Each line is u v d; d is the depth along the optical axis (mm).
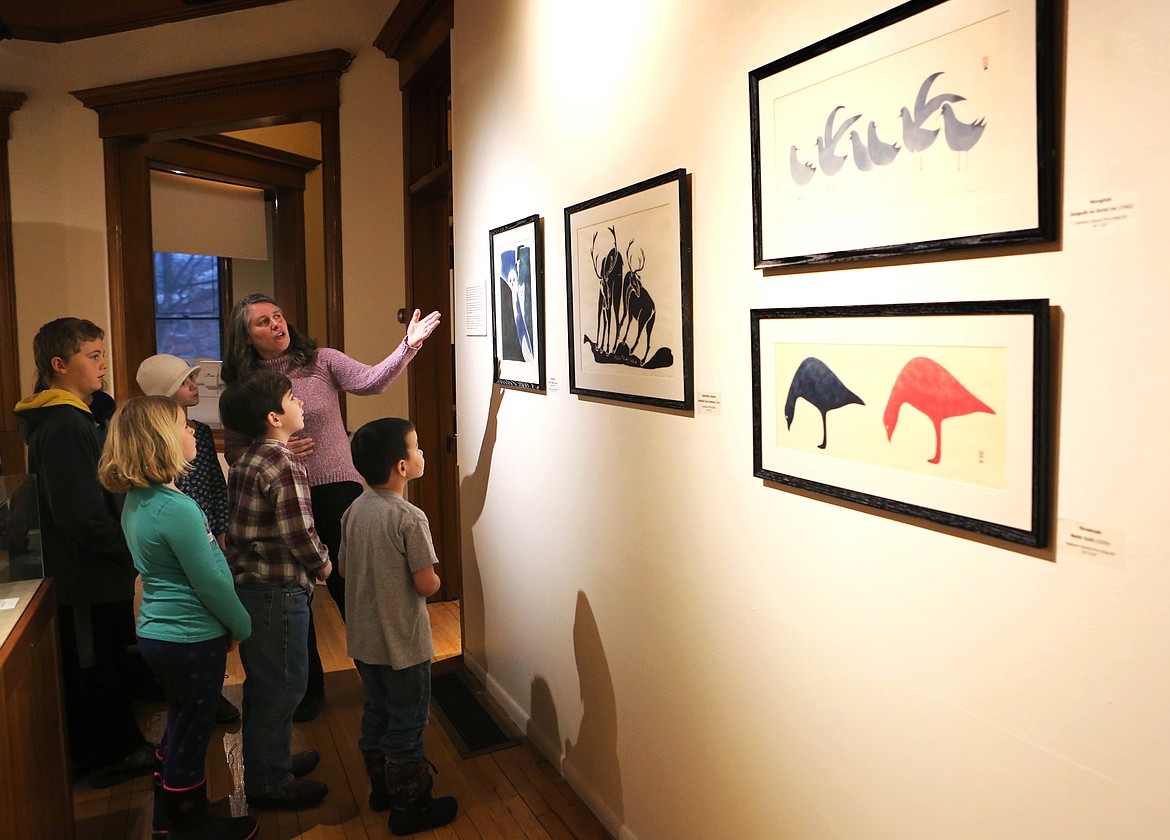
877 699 1382
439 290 4297
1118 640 1002
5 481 2043
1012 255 1102
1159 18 924
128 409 2131
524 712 3021
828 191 1386
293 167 5746
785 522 1585
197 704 2191
